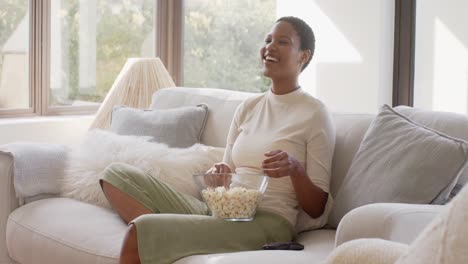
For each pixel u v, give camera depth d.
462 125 2.17
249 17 4.46
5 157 2.70
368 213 1.63
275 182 2.34
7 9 3.85
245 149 2.46
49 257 2.34
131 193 2.33
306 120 2.36
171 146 2.95
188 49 4.70
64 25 4.13
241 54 4.49
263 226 2.19
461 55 3.75
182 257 1.98
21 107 3.96
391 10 3.96
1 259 2.68
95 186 2.63
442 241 0.62
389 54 3.98
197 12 4.66
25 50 3.96
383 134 2.23
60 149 2.85
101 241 2.20
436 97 3.86
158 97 3.30
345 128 2.46
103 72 4.39
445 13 3.79
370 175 2.17
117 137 2.83
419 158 2.06
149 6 4.61
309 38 2.54
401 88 3.98
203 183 2.19
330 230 2.34
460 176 2.10
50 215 2.50
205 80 4.66
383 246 1.03
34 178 2.72
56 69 4.11
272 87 2.54
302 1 4.27
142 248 1.96
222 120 2.98
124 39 4.48
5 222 2.68
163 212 2.33
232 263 1.79
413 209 1.64
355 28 4.05
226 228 2.10
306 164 2.35
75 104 4.24
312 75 4.26
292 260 1.82
